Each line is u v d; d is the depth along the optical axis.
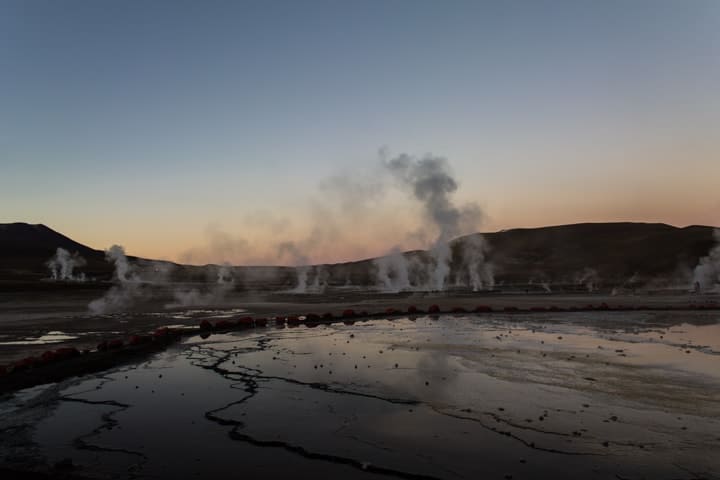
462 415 10.54
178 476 7.90
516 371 14.54
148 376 14.90
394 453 8.62
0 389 13.24
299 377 14.34
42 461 8.59
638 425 9.74
